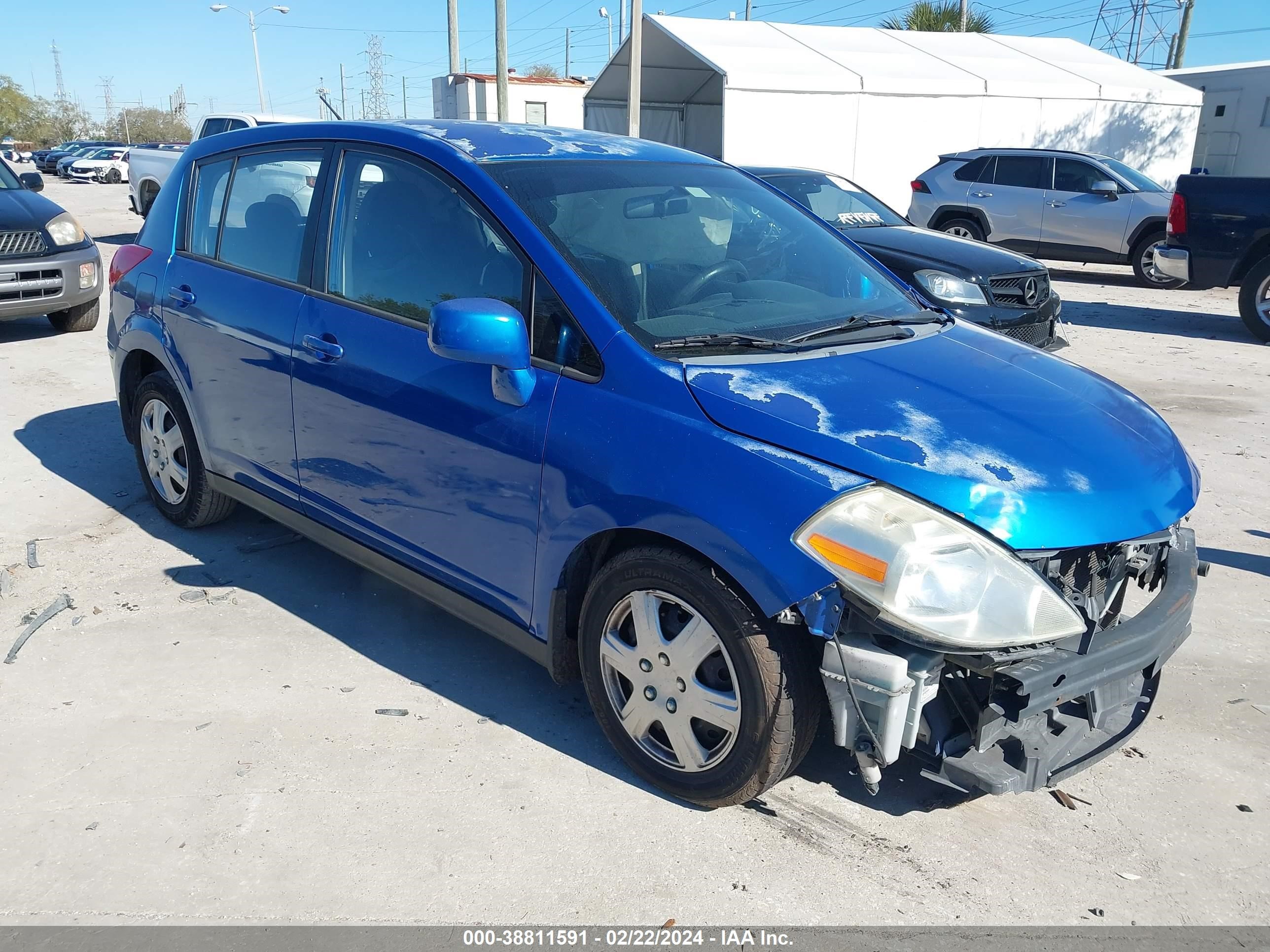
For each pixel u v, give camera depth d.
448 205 3.19
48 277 8.71
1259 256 9.80
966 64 21.14
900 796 2.90
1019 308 7.40
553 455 2.79
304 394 3.55
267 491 3.93
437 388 3.08
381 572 3.52
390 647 3.69
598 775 2.97
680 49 20.95
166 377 4.39
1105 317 11.34
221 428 4.06
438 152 3.26
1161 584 2.97
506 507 2.95
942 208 14.82
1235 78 23.98
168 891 2.47
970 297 7.20
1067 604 2.39
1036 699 2.34
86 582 4.16
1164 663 2.84
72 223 9.09
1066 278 14.98
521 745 3.11
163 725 3.16
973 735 2.45
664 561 2.64
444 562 3.23
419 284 3.23
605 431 2.70
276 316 3.67
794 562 2.37
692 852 2.65
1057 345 7.73
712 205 3.53
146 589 4.11
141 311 4.44
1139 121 21.08
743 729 2.58
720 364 2.73
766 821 2.78
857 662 2.38
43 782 2.88
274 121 16.08
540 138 3.55
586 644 2.92
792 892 2.51
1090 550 2.53
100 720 3.18
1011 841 2.73
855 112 19.27
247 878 2.52
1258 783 3.02
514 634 3.08
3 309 8.45
